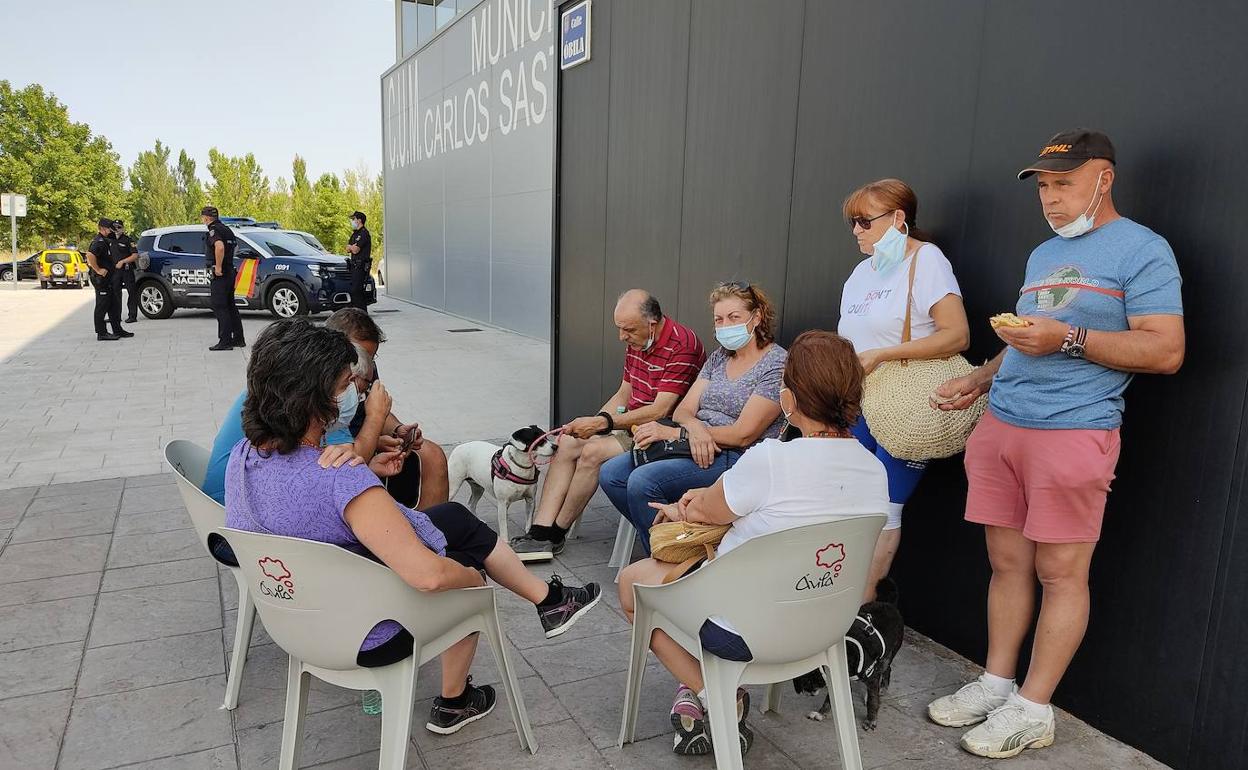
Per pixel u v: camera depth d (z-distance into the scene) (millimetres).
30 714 2408
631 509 3105
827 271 3266
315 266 13242
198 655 2783
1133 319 1977
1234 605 2016
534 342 11320
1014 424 2176
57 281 22766
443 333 12258
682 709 2234
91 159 39375
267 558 1753
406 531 1772
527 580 2350
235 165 56000
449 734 2346
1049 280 2109
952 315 2508
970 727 2393
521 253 11688
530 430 3648
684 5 4105
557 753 2268
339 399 1824
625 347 4941
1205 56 1993
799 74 3346
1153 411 2154
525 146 11258
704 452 3016
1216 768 2080
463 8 14117
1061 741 2316
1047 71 2377
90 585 3324
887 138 2941
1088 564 2170
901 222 2609
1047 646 2217
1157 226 2127
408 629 1846
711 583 1816
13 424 6242
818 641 1889
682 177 4203
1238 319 1966
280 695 2545
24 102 37281
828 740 2342
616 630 3027
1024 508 2254
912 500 2932
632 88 4629
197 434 5996
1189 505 2094
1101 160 1991
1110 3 2197
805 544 1759
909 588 2984
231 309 10297
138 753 2232
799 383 1891
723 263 3920
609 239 5016
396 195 18062
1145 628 2219
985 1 2547
